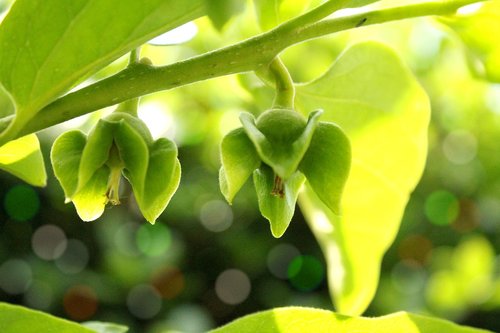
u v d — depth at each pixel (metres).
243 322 0.45
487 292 1.26
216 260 1.57
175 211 1.49
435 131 1.49
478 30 0.51
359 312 0.58
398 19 0.45
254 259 1.59
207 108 1.15
